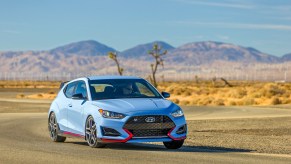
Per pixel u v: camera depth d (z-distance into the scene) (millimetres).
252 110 41312
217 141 18656
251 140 19172
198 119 31234
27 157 12422
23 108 45031
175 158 12219
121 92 15062
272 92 71875
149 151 13586
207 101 56438
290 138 20219
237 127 26406
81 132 15125
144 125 13844
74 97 15414
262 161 11812
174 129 14047
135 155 12750
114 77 15719
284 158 12430
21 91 109875
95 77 15805
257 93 68250
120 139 13820
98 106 14398
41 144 15750
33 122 27797
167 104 14391
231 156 12688
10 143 16047
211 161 11750
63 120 16219
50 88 138875
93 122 14516
